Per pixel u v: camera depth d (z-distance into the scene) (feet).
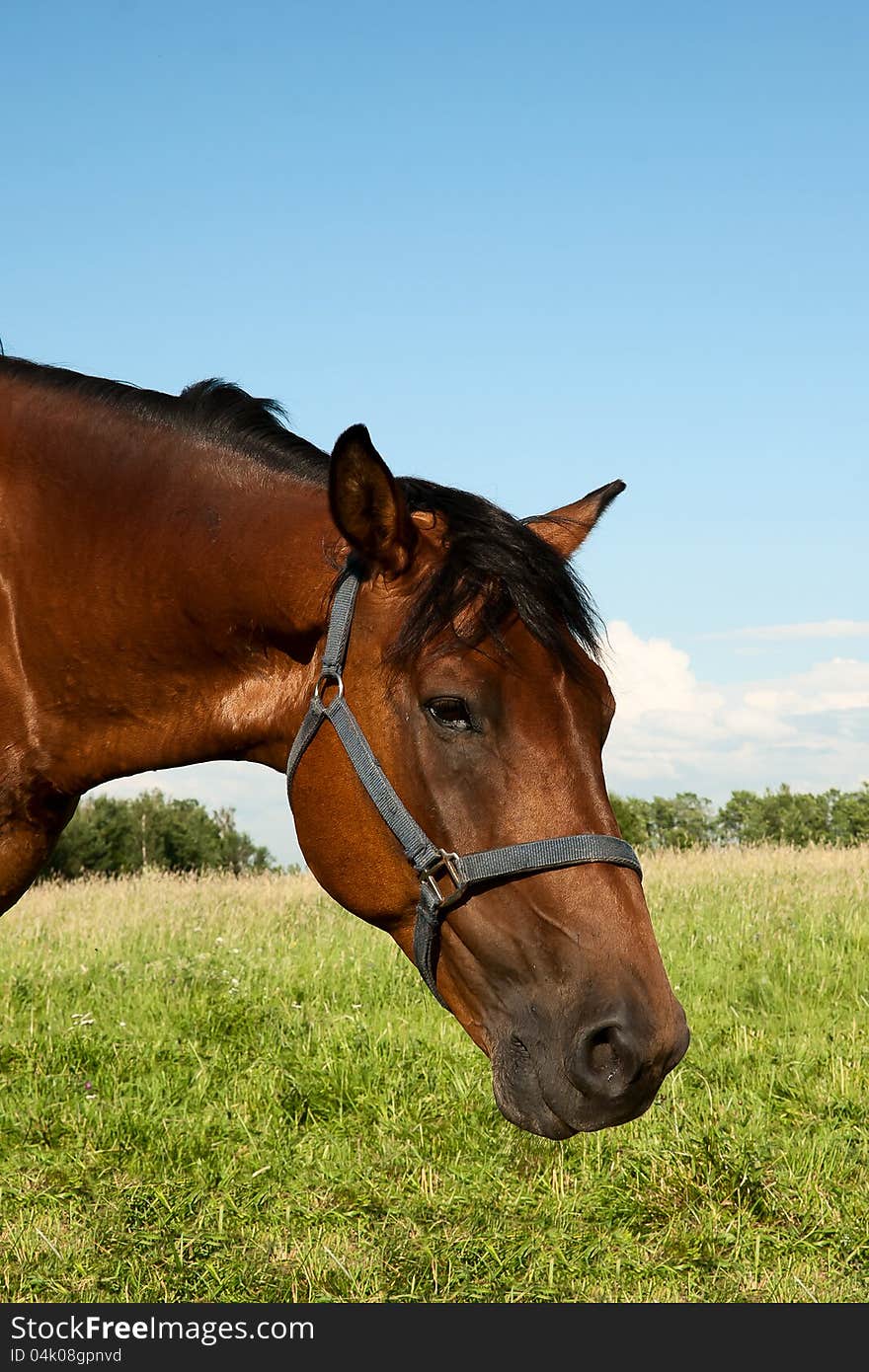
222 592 9.37
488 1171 14.64
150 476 9.83
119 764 10.07
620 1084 7.43
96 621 9.77
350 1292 11.97
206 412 10.03
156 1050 19.16
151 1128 15.90
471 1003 8.34
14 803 10.19
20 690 10.02
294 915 31.78
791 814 101.76
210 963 24.82
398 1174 14.93
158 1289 11.85
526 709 7.97
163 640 9.66
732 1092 16.78
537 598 8.11
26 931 29.07
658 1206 13.78
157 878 43.78
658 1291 11.99
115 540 9.75
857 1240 12.76
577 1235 13.03
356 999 22.33
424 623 8.09
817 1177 14.20
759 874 36.88
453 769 8.07
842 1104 16.24
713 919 28.71
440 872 8.18
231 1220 13.43
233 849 103.14
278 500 9.45
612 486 10.63
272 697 9.43
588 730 8.14
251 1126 16.39
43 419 10.25
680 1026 7.64
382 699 8.41
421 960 8.56
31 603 9.92
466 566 8.17
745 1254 12.72
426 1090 17.48
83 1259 12.39
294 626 9.09
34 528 9.98
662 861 41.81
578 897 7.80
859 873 36.70
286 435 10.07
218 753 9.82
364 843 8.58
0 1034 20.12
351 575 8.65
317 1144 15.80
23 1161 15.01
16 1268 12.22
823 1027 20.38
